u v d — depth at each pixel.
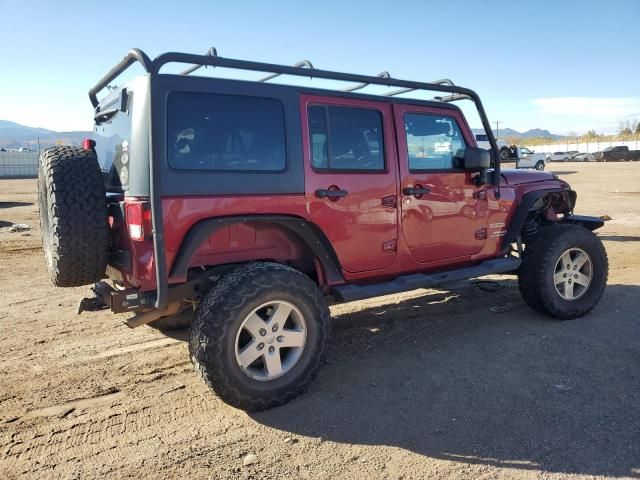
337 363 4.51
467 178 5.00
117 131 4.01
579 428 3.41
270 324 3.67
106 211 3.65
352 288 4.34
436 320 5.56
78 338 5.11
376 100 4.46
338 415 3.63
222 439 3.36
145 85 3.46
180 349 4.83
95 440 3.35
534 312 5.73
